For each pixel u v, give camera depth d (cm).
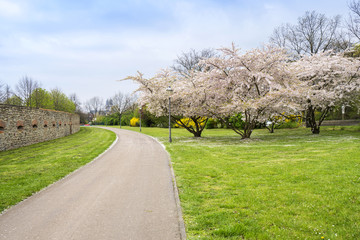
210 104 2148
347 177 695
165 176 854
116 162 1152
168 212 523
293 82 1956
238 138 2244
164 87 2423
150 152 1484
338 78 2142
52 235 427
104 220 487
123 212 527
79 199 622
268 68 1883
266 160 1050
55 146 1812
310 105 2108
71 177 865
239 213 491
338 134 2014
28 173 912
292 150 1278
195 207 544
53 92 5734
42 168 1005
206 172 876
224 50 1891
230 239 392
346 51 2253
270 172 820
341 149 1195
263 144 1614
